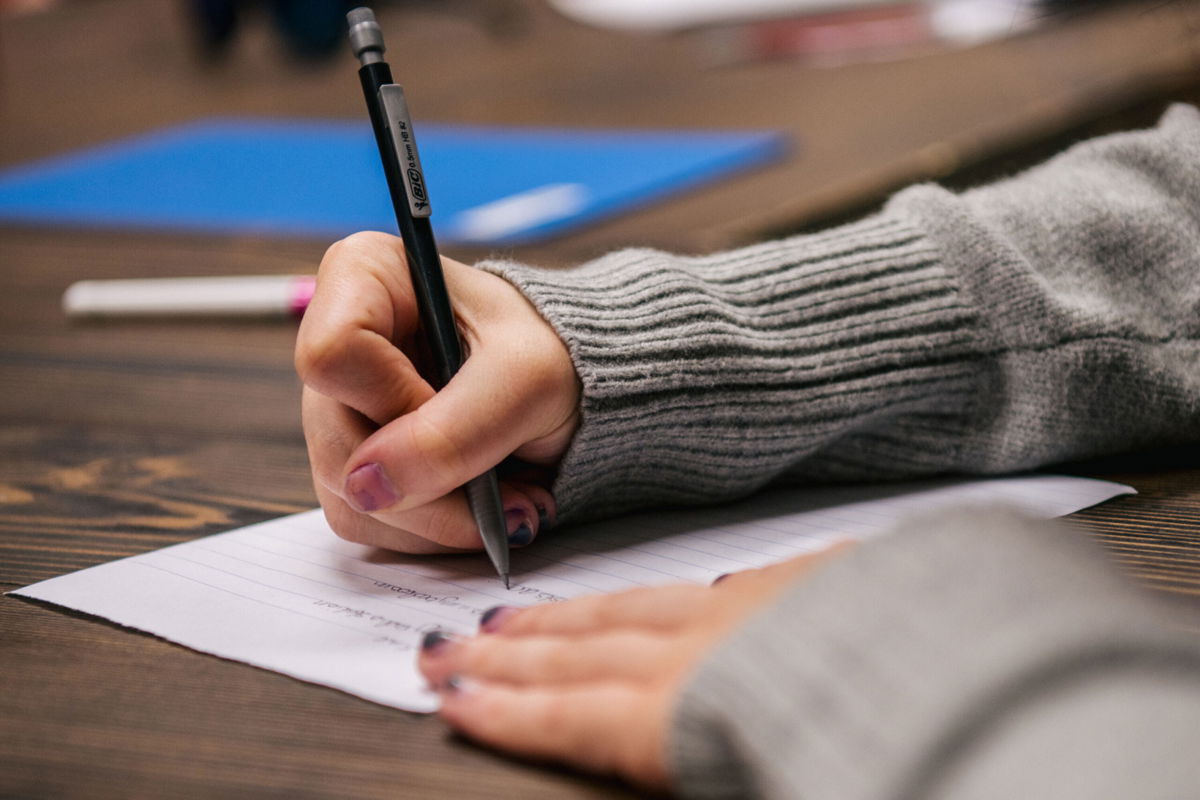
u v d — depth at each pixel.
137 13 2.86
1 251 1.13
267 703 0.39
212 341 0.91
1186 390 0.59
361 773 0.35
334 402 0.50
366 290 0.48
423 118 1.51
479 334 0.50
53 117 1.75
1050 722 0.25
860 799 0.25
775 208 0.99
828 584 0.31
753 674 0.30
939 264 0.61
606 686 0.34
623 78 1.70
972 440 0.59
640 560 0.50
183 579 0.49
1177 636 0.27
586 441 0.51
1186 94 1.24
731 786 0.30
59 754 0.36
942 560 0.30
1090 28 1.79
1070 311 0.58
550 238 0.98
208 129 1.55
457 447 0.46
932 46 1.76
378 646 0.42
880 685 0.27
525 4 2.44
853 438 0.60
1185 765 0.23
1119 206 0.62
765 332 0.58
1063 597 0.28
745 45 1.85
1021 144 1.12
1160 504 0.54
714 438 0.55
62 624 0.45
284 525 0.56
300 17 2.01
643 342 0.53
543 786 0.34
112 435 0.72
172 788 0.34
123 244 1.12
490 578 0.49
